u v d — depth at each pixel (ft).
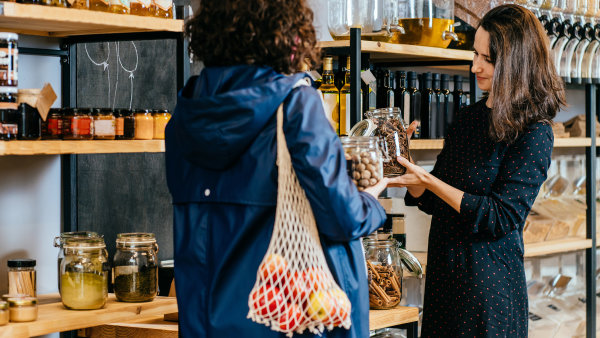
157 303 7.07
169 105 9.34
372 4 8.60
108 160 8.63
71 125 6.41
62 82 8.24
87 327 7.16
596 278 13.35
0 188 7.66
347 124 8.96
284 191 5.11
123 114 6.83
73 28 7.27
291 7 5.25
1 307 6.09
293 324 5.16
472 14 10.93
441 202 8.13
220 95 4.96
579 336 12.48
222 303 5.29
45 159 8.06
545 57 7.76
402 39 9.62
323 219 5.07
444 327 8.07
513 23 7.73
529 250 11.36
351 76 8.23
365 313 5.57
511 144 7.79
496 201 7.64
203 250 5.43
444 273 8.05
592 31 12.24
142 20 6.70
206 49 5.37
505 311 7.85
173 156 5.70
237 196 5.24
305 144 4.97
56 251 8.23
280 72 5.33
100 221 8.58
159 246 9.29
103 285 6.75
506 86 7.66
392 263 8.00
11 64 6.03
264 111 5.01
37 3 6.12
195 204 5.51
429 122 10.65
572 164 13.05
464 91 12.12
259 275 5.14
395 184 7.83
